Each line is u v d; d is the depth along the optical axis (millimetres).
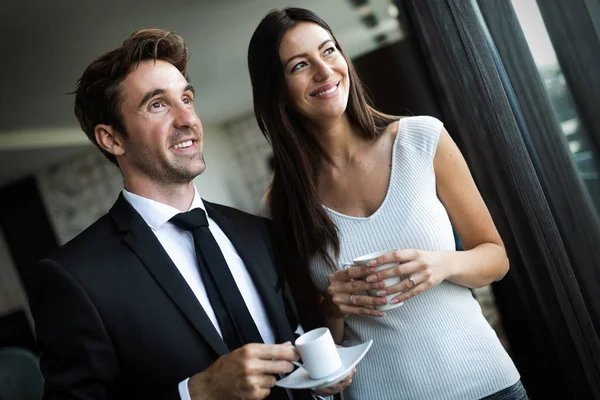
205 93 5754
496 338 1318
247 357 949
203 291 1149
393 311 1290
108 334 1033
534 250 1659
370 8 3941
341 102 1315
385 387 1305
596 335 1483
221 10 3535
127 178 1205
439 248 1304
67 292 1025
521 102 1519
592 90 1494
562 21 1496
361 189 1380
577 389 1689
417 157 1341
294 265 1452
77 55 3592
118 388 1062
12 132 4984
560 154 1503
